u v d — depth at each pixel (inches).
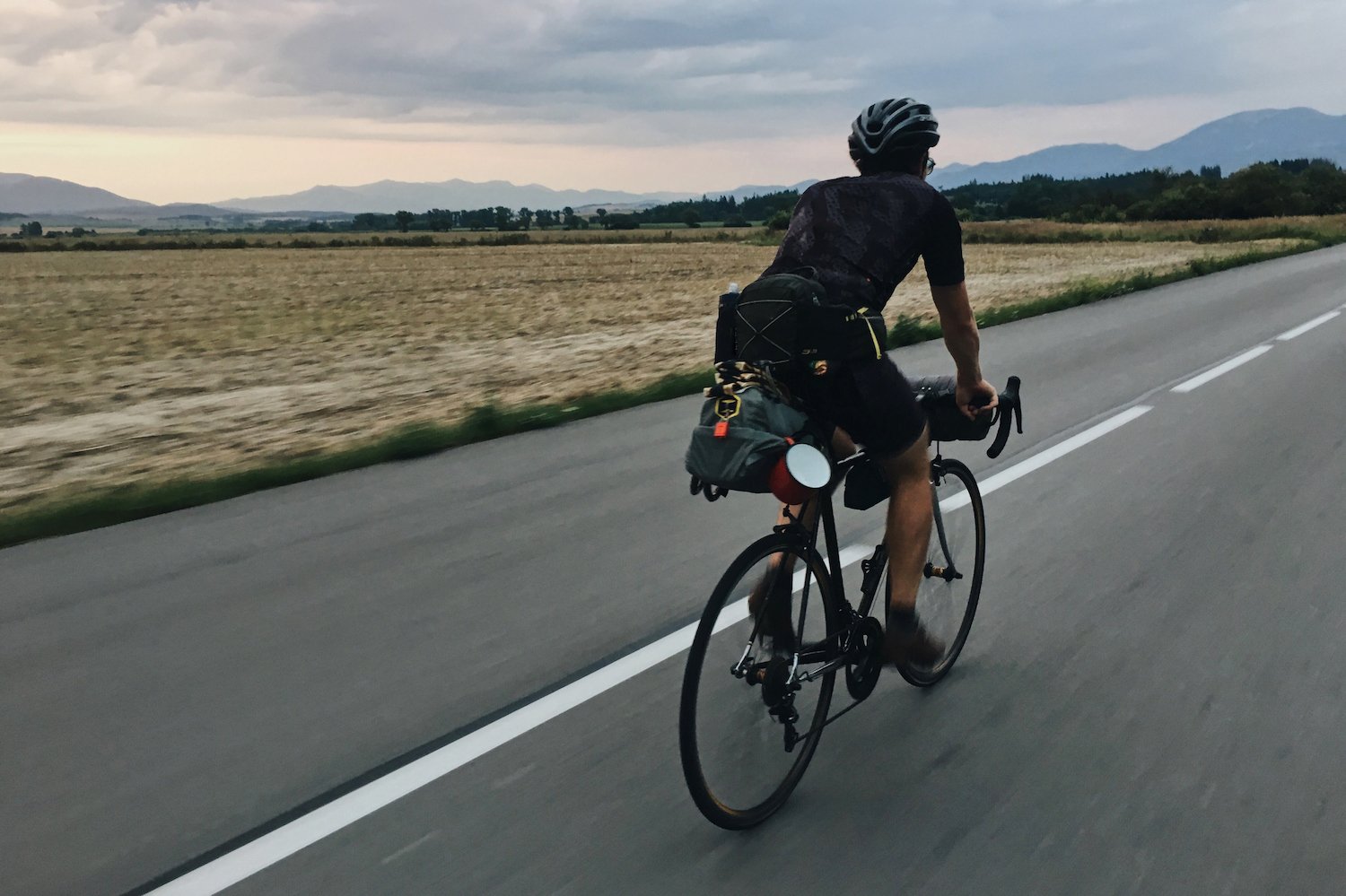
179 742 126.5
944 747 122.3
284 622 164.2
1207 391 340.5
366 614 166.9
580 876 98.1
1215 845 101.7
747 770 105.3
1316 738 121.9
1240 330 498.3
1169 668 141.6
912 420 112.7
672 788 113.7
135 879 99.3
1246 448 261.4
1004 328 537.0
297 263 2593.5
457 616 165.3
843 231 109.1
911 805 110.1
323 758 121.6
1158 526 202.4
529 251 3142.2
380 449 280.2
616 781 115.3
